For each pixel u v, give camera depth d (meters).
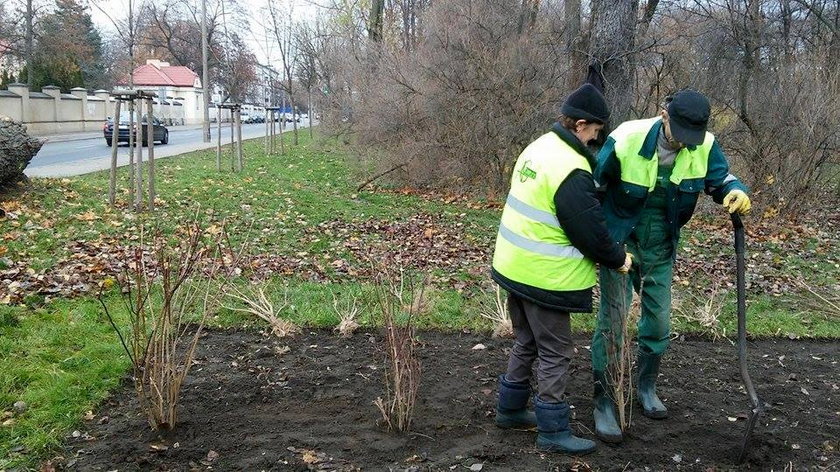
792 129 12.02
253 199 11.70
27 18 44.09
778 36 13.77
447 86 14.00
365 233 9.55
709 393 4.48
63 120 36.03
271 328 5.38
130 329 5.01
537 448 3.61
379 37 19.84
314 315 5.59
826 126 11.80
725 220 12.11
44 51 45.25
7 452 3.34
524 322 3.64
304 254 7.74
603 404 3.81
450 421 3.91
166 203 10.66
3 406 3.80
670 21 14.28
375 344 5.15
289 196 12.54
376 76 16.05
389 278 4.96
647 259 3.85
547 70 13.50
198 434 3.66
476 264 7.80
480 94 13.76
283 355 4.88
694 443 3.75
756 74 12.73
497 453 3.53
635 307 5.64
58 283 6.01
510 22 13.92
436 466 3.40
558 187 3.26
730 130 12.66
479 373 4.66
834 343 5.71
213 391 4.21
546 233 3.34
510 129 13.59
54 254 7.09
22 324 4.97
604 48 11.61
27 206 9.43
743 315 3.72
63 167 15.91
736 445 3.73
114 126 9.91
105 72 63.41
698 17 13.78
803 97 11.98
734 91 12.80
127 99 9.68
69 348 4.65
